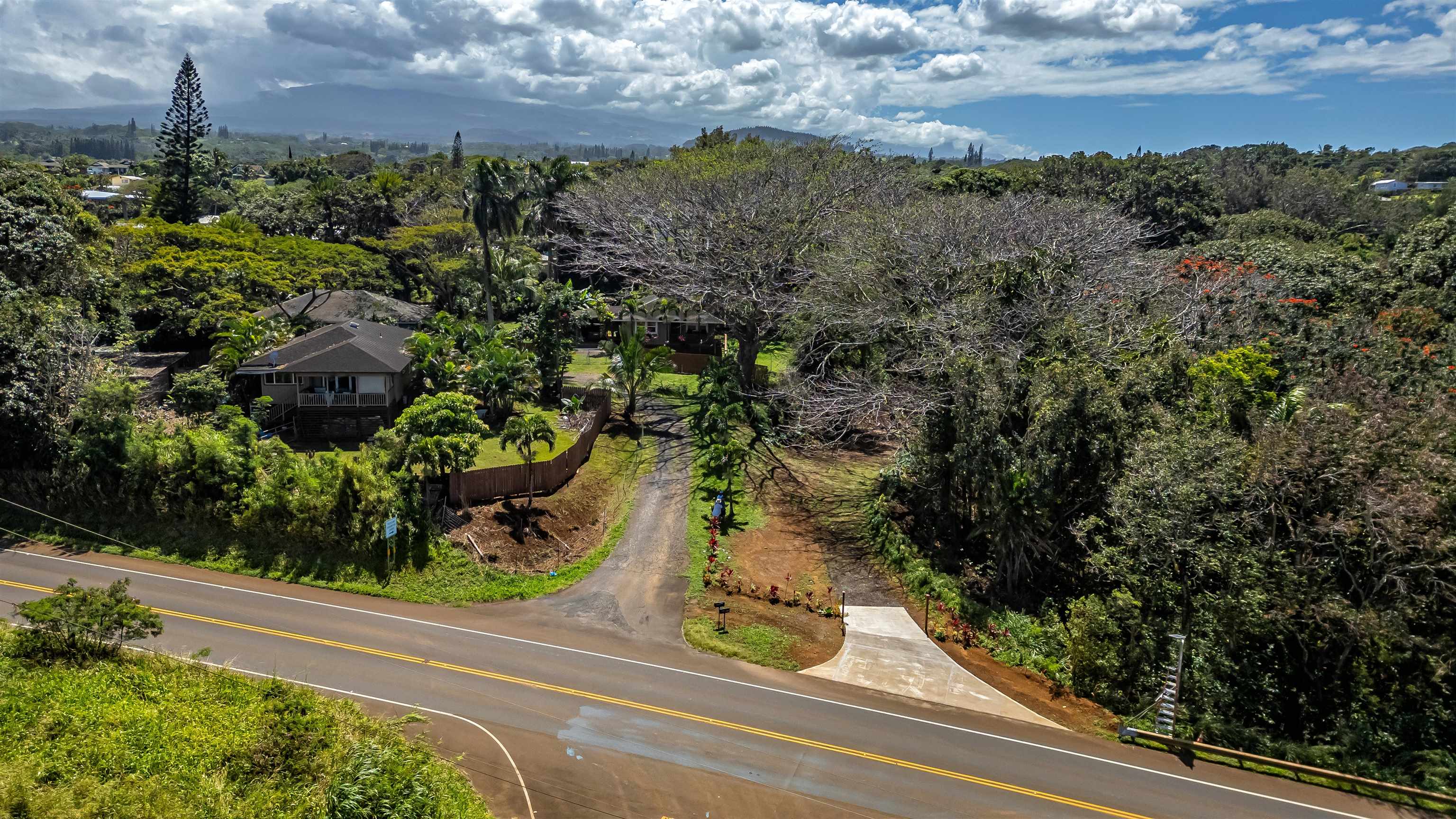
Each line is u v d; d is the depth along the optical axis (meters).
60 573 26.98
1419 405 26.47
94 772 17.06
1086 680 23.61
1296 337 35.22
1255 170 102.06
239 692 20.64
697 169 59.12
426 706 21.11
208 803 16.53
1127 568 24.41
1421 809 19.02
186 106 74.75
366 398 37.38
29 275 38.34
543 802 17.91
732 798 18.30
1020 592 28.75
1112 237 45.28
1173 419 26.25
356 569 27.86
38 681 19.94
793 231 48.03
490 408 40.50
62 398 31.55
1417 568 21.00
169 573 27.58
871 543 32.53
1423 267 45.03
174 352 46.12
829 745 20.33
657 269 51.72
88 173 181.75
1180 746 21.03
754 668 23.73
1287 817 18.61
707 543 31.55
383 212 77.38
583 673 22.97
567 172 69.00
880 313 38.00
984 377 29.47
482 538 29.38
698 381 52.72
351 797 16.34
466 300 57.34
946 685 23.45
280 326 42.69
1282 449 22.75
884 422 43.00
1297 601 21.72
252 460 30.28
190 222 76.56
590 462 38.72
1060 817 18.25
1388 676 21.89
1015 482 27.38
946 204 47.50
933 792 18.83
